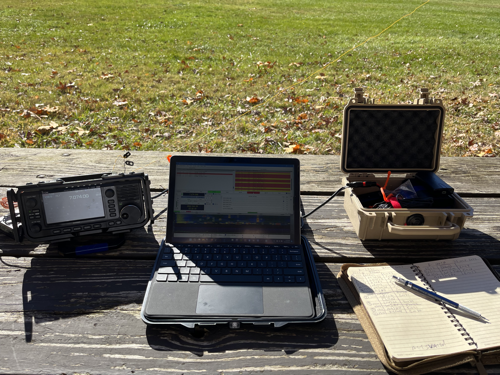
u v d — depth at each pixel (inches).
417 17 595.2
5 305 40.4
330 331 37.8
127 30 431.2
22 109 197.2
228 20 512.4
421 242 52.7
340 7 684.7
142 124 185.6
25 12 495.2
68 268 46.4
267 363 34.3
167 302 39.0
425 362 33.5
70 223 47.4
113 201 48.8
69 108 200.1
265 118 194.2
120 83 251.4
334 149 157.6
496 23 556.1
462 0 864.9
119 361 34.3
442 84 259.1
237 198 49.4
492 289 41.8
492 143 166.6
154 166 75.4
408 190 53.9
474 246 51.8
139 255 48.8
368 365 34.4
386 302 39.9
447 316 38.1
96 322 38.4
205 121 191.2
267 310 38.5
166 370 33.5
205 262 44.2
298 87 249.4
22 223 45.8
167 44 373.7
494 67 307.9
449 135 174.9
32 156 78.7
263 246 47.0
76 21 462.6
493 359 34.4
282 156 80.3
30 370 33.5
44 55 317.4
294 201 49.3
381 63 317.4
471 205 62.3
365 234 52.3
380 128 58.5
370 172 59.9
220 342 36.3
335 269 47.3
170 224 48.6
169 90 238.1
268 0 730.8
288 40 406.6
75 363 34.1
